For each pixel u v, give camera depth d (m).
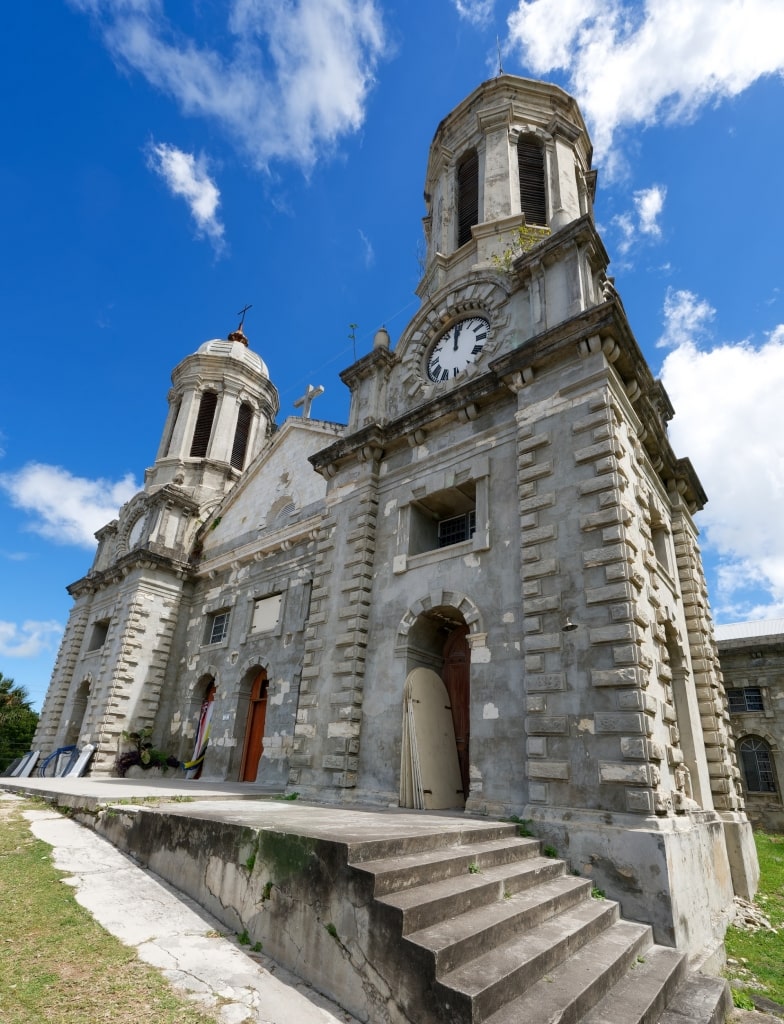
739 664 31.09
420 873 6.43
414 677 13.70
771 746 29.25
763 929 11.12
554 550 11.58
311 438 23.83
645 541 12.27
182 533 27.98
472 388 14.89
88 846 9.62
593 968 6.30
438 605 13.68
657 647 11.34
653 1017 6.07
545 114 21.45
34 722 50.41
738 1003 7.56
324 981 5.80
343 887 6.02
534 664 10.91
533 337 13.41
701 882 9.78
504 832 9.28
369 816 9.95
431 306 18.08
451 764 13.38
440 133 23.09
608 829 9.00
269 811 10.02
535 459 12.77
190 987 5.53
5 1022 4.63
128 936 6.45
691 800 12.04
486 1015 4.87
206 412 34.28
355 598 15.40
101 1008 4.99
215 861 7.68
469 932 5.69
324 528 17.58
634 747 9.27
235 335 38.66
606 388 12.20
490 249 18.39
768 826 28.41
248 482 26.69
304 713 15.28
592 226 14.21
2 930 6.26
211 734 22.22
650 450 16.38
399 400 17.89
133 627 25.06
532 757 10.34
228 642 23.59
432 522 16.38
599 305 12.45
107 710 23.59
